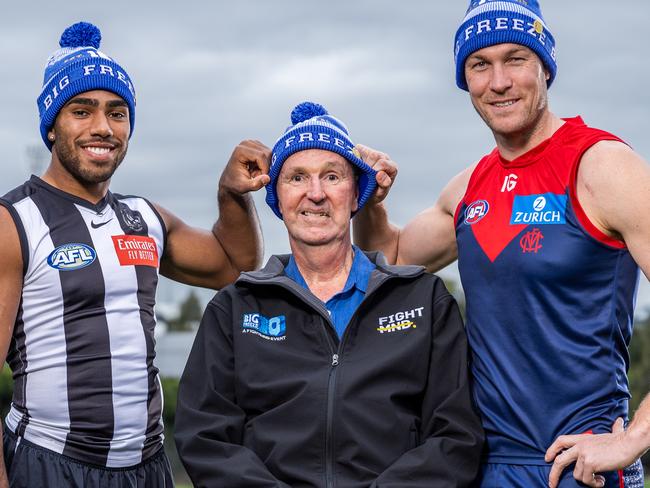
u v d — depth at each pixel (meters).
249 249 4.91
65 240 4.09
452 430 3.69
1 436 3.96
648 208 3.46
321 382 3.74
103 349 4.06
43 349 4.02
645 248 3.47
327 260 4.00
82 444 4.01
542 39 3.78
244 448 3.72
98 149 4.16
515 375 3.68
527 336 3.66
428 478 3.61
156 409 4.24
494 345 3.73
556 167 3.70
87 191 4.24
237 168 4.45
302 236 3.97
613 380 3.63
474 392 3.83
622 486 3.61
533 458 3.63
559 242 3.62
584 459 3.42
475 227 3.86
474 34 3.80
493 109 3.79
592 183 3.57
